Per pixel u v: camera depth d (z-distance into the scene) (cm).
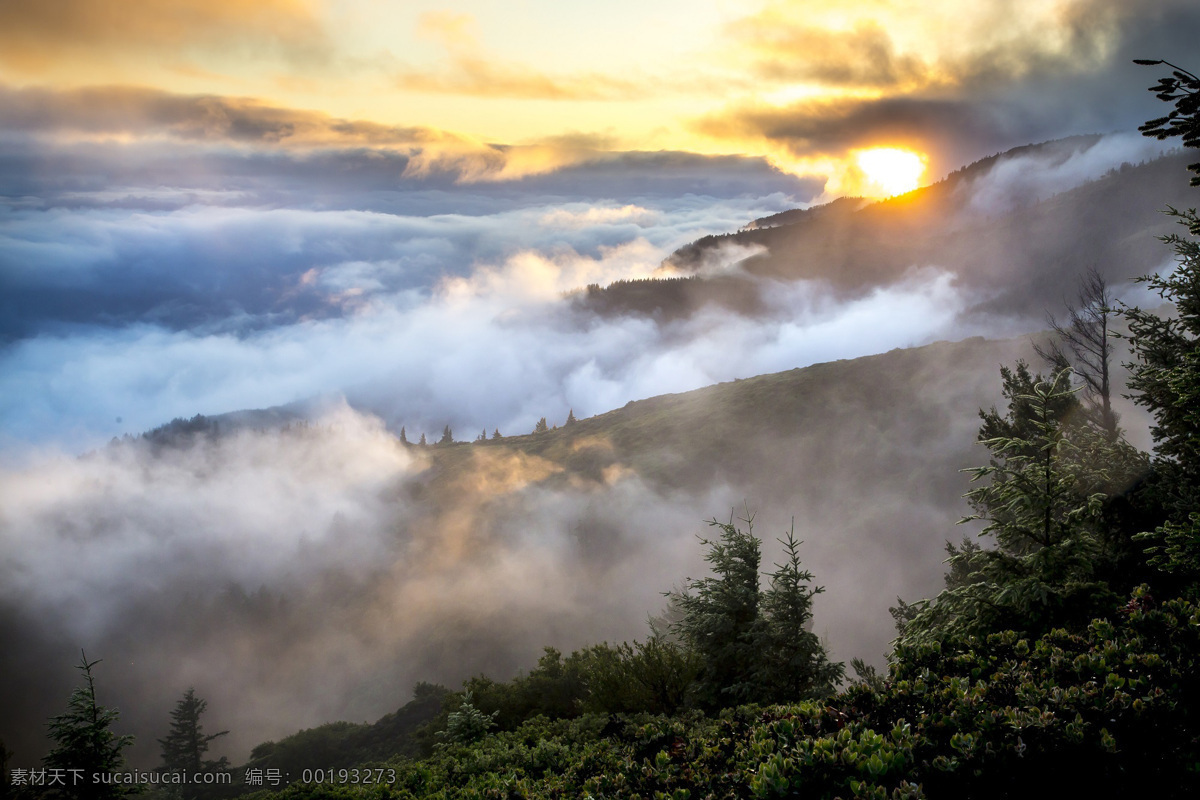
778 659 1761
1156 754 524
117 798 1870
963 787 536
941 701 660
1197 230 1492
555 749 1348
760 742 666
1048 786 524
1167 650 649
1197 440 1367
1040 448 1330
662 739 923
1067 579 1236
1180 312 1530
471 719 2053
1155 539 1435
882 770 542
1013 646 794
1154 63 785
